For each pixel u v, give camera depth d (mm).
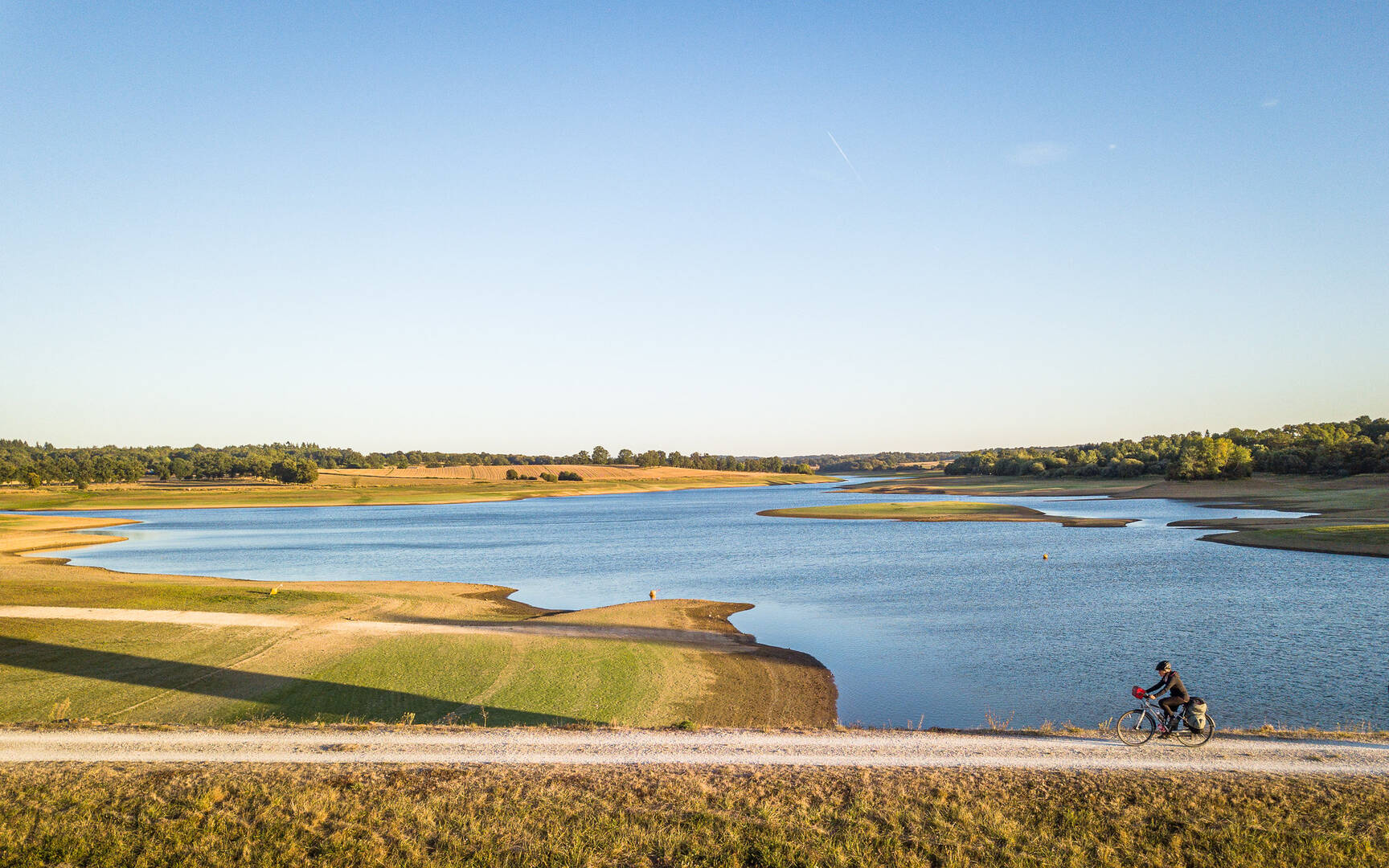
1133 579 55000
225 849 14398
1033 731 20406
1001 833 14836
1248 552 67375
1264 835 14656
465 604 49656
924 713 27453
